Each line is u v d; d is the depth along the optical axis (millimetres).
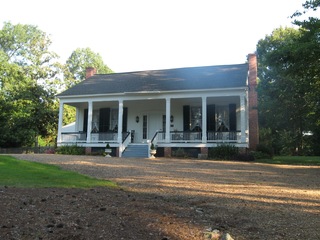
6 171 9734
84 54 56750
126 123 25141
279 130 37781
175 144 21031
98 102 24422
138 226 4508
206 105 22078
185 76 24047
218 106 22891
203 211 5465
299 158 22328
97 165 12789
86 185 7746
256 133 22562
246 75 21875
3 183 7457
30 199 5730
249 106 22984
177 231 4344
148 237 4105
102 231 4281
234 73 22750
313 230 4453
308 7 16672
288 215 5273
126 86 23719
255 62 23688
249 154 19062
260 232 4371
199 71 24938
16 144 31984
